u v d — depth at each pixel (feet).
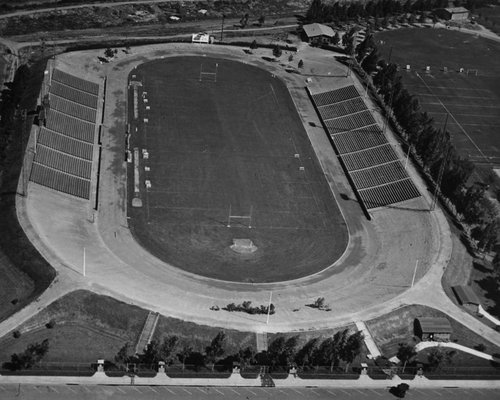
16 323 635.25
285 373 625.82
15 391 580.30
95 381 598.75
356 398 611.06
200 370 620.49
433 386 629.92
